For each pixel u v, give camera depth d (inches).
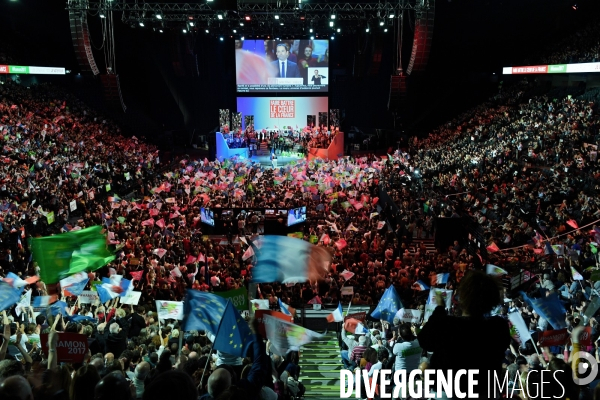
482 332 175.0
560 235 1043.3
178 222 1311.5
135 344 456.1
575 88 1967.3
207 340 494.3
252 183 1669.5
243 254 1000.2
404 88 1815.9
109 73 1732.3
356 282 898.1
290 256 323.6
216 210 1373.0
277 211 1365.7
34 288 763.4
